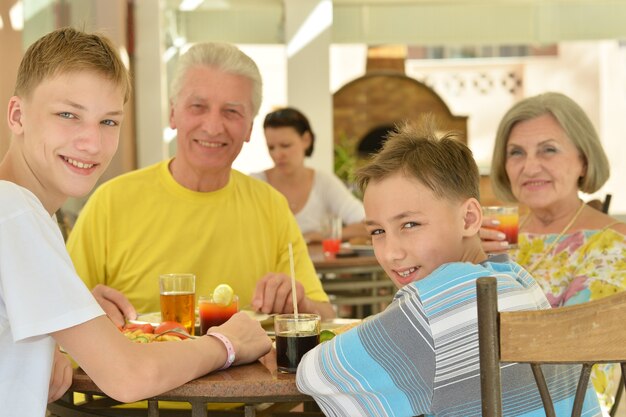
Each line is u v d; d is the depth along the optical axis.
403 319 1.39
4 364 1.38
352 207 4.68
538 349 1.15
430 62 12.19
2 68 4.75
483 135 12.34
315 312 2.25
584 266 2.19
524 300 1.44
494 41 7.00
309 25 6.55
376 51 9.71
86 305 1.38
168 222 2.34
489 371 1.16
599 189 2.34
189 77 2.31
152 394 1.42
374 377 1.40
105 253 2.33
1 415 1.38
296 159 4.63
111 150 1.54
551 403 1.17
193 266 2.34
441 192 1.52
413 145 1.56
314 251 4.05
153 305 2.32
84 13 5.65
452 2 6.95
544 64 12.44
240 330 1.64
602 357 1.16
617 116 12.66
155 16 6.12
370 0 6.93
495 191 2.48
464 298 1.39
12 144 1.53
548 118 2.31
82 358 1.40
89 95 1.47
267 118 4.63
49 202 1.54
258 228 2.43
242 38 6.58
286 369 1.55
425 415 1.44
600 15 6.98
